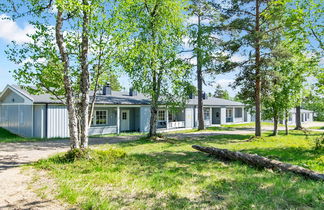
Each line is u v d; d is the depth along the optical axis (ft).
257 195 13.43
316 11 30.71
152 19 40.42
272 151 29.81
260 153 28.22
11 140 43.14
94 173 18.30
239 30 45.52
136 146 36.22
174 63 42.01
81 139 23.89
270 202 12.41
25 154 28.45
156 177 17.22
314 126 99.96
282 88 49.65
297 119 78.59
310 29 32.24
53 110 51.49
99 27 22.18
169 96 45.03
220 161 23.94
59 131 52.37
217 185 15.37
